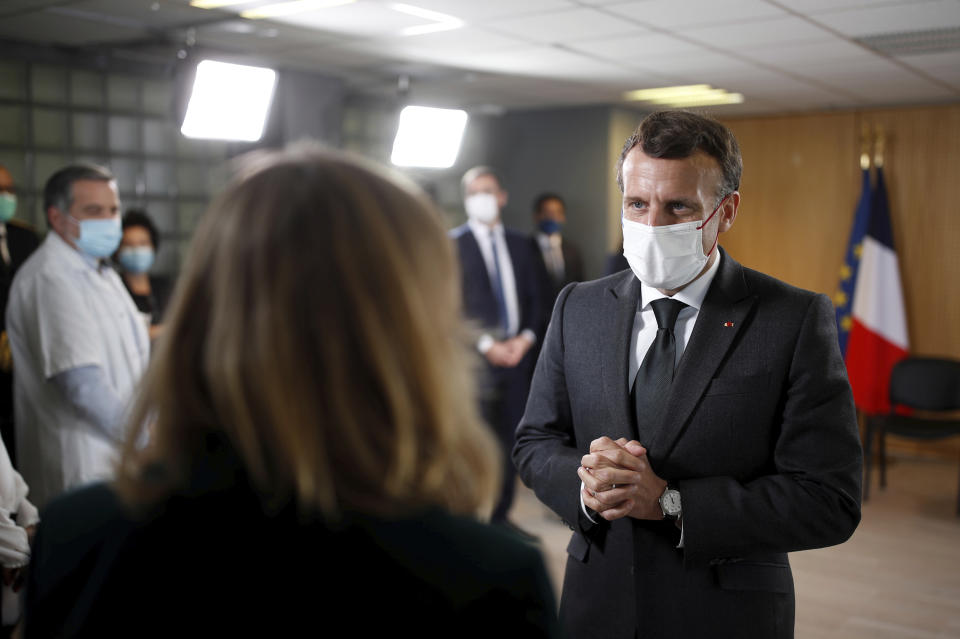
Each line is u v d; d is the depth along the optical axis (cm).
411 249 53
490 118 647
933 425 487
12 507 181
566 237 637
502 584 52
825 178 616
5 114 396
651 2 319
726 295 125
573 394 135
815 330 121
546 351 145
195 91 404
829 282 618
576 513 126
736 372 121
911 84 498
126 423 55
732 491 115
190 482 52
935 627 312
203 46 412
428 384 51
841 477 115
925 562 381
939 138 570
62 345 222
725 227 128
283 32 383
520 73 480
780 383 120
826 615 323
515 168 657
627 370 129
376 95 546
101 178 235
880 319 576
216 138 427
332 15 351
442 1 323
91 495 58
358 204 52
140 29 374
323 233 51
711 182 121
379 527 51
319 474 49
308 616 50
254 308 50
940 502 477
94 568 55
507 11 338
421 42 401
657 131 122
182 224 465
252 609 50
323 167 53
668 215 121
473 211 411
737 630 117
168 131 456
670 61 439
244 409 49
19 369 230
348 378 49
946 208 569
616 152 619
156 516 53
